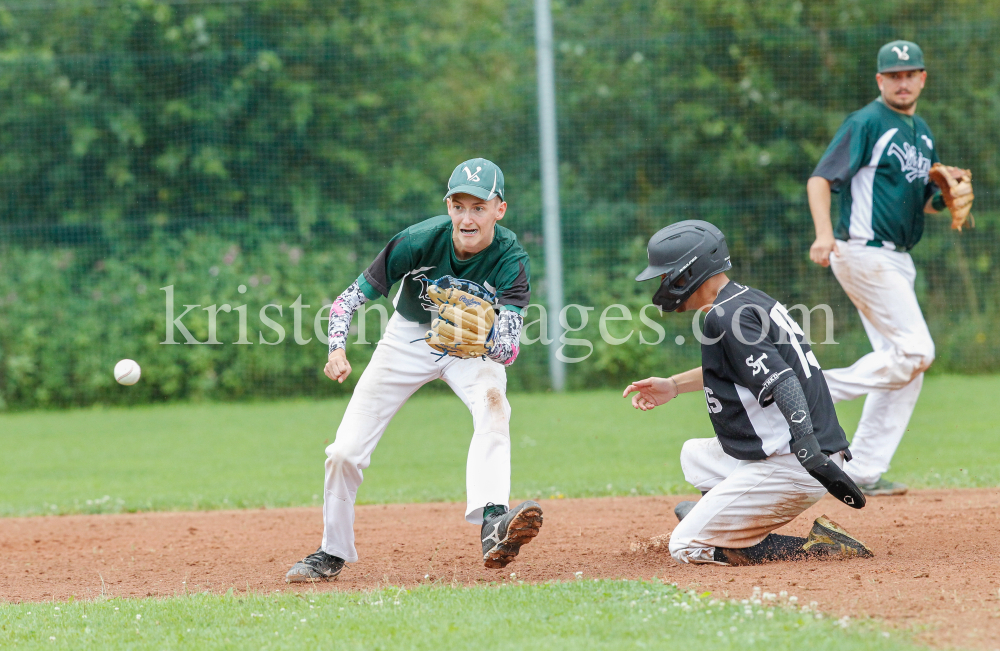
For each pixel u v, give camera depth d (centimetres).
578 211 5634
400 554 1980
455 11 5934
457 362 1678
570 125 5791
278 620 1365
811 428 1532
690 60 5844
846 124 2373
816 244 2345
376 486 3005
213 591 1680
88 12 5819
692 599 1376
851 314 5606
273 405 5134
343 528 1683
